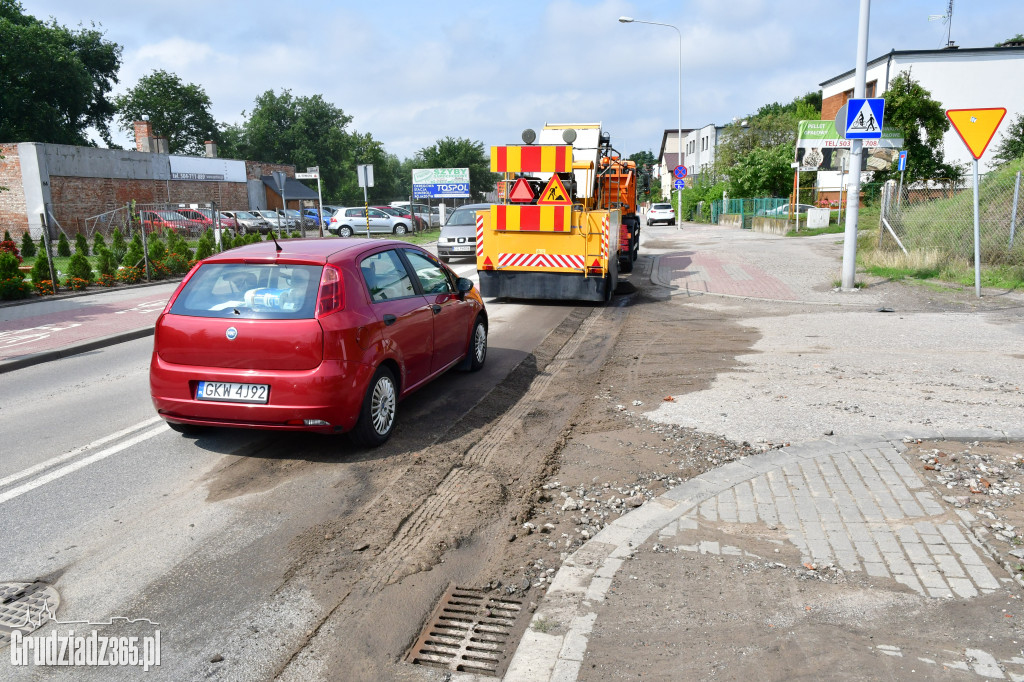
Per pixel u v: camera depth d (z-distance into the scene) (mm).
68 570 3617
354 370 4957
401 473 4836
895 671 2660
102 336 9938
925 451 4848
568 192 12508
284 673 2826
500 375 7555
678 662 2752
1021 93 35844
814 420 5578
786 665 2715
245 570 3602
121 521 4168
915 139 32125
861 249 18016
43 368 8406
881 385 6504
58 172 32938
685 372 7355
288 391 4812
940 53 35781
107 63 55844
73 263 15266
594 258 12000
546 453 5180
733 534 3750
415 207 40406
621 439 5410
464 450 5273
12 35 45562
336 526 4070
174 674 2822
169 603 3320
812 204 39094
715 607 3107
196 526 4094
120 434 5781
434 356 6422
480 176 74062
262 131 88000
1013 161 16547
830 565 3418
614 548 3639
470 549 3803
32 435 5812
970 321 9594
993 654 2746
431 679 2785
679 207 40938
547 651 2854
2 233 32812
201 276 5258
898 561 3436
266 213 36938
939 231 15727
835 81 42062
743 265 17766
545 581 3471
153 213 27641
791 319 10305
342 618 3201
